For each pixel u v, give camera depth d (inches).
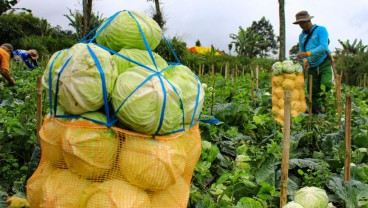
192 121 119.5
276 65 305.6
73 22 896.3
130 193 103.3
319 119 250.7
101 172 104.3
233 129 216.5
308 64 346.9
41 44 1247.5
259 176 159.8
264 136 233.0
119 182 104.4
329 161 184.5
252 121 243.3
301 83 303.0
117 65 112.7
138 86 104.0
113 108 107.0
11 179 161.3
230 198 146.7
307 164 171.3
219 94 346.6
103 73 103.3
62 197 104.1
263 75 623.2
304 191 141.6
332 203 155.3
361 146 216.2
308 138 213.3
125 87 104.0
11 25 1227.2
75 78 102.3
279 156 173.5
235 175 143.7
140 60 115.5
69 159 103.0
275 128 230.2
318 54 334.3
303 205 138.4
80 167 102.4
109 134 103.7
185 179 126.3
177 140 113.7
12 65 561.9
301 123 257.6
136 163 103.2
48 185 107.1
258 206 132.8
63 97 104.0
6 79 366.3
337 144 202.4
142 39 120.8
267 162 164.1
